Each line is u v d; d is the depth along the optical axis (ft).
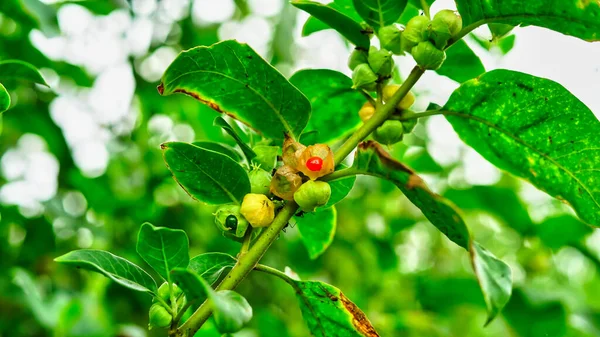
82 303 2.25
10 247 2.74
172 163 1.45
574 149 1.51
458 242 1.40
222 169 1.45
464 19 1.52
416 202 1.40
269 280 3.09
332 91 1.68
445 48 1.51
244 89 1.51
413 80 1.50
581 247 2.66
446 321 3.01
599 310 2.74
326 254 3.26
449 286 3.04
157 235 1.42
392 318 2.70
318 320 1.52
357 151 1.41
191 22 2.84
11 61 1.60
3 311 2.44
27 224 2.75
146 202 2.85
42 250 2.75
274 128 1.54
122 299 2.69
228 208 1.46
